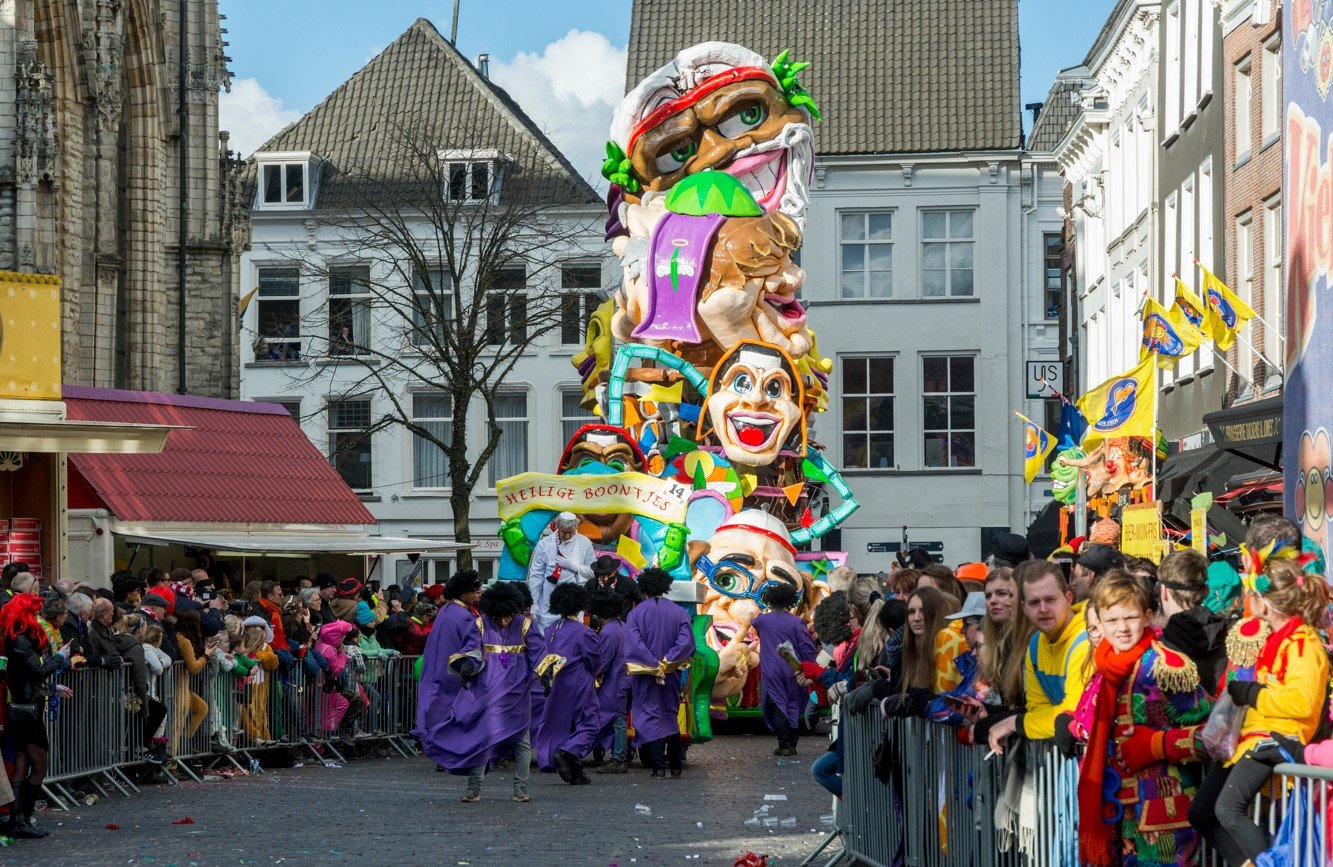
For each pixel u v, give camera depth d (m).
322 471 41.25
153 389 44.09
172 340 47.25
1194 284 37.06
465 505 45.94
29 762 15.40
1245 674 7.85
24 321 26.48
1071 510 33.19
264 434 41.09
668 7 62.12
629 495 27.16
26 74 36.28
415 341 55.78
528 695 18.16
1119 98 47.12
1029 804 9.48
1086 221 52.09
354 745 24.81
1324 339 15.27
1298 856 7.39
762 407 28.80
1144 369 27.95
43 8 38.91
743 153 30.84
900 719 11.91
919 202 58.50
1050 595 9.21
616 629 21.00
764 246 29.53
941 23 60.41
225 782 20.55
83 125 40.38
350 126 62.75
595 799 18.36
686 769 21.95
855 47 60.41
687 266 29.38
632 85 61.03
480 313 50.31
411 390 60.25
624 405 29.33
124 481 35.12
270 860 13.73
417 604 27.88
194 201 47.91
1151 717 8.23
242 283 61.06
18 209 36.09
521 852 14.09
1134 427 28.03
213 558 36.38
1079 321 53.97
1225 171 33.66
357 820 16.45
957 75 59.38
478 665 17.81
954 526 58.06
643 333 29.62
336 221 58.00
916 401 58.31
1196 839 8.20
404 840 14.91
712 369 30.00
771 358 29.05
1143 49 43.59
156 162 44.38
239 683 21.64
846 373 58.59
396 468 60.41
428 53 64.06
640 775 21.12
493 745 17.91
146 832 15.63
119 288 43.66
